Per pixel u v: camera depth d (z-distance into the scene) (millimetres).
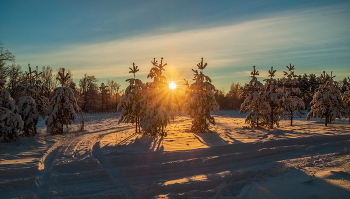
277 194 6176
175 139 13609
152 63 16688
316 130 18703
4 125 11812
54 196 5734
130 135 16000
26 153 9594
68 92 17016
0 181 6285
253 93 21734
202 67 18266
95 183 6738
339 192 6246
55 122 16406
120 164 8492
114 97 80312
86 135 15781
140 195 6086
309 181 7090
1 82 12516
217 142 12445
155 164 8391
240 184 6949
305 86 54156
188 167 8445
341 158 10070
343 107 25438
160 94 15969
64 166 7820
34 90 16234
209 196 6086
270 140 12875
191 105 17828
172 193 6164
